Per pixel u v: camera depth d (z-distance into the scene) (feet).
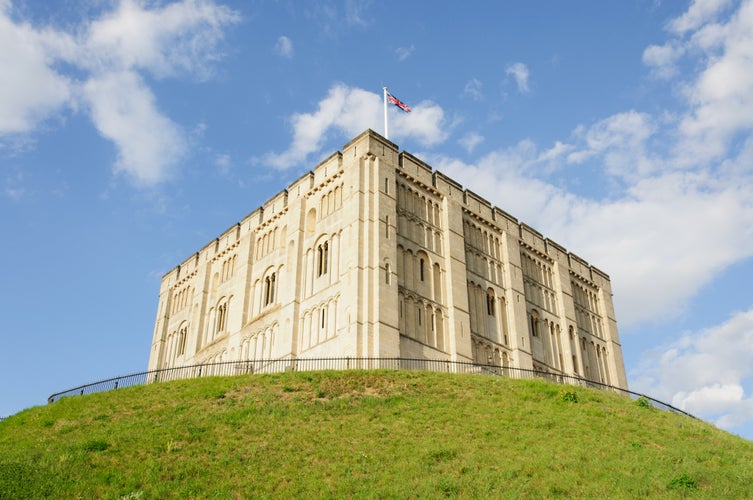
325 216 207.31
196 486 97.96
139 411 136.36
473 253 219.20
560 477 103.14
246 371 187.73
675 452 118.42
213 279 249.14
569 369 230.68
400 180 206.69
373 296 180.34
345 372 154.20
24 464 103.35
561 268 251.60
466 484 99.14
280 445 113.70
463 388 148.97
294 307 199.21
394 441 115.65
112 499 93.50
